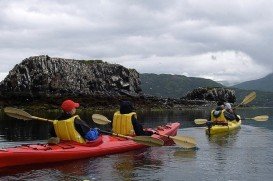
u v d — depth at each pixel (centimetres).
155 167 1010
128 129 1281
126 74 6919
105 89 6550
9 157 934
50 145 1073
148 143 1206
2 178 877
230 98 8156
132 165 1032
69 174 921
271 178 901
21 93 5144
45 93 5525
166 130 1587
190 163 1064
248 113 4650
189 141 1280
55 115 3572
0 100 4831
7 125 2302
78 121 1112
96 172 945
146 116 3419
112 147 1201
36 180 864
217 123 1870
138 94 6906
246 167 1013
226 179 892
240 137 1647
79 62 6444
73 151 1069
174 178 896
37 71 5750
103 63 6775
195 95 8206
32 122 2562
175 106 5762
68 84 6000
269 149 1310
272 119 3027
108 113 3966
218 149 1313
